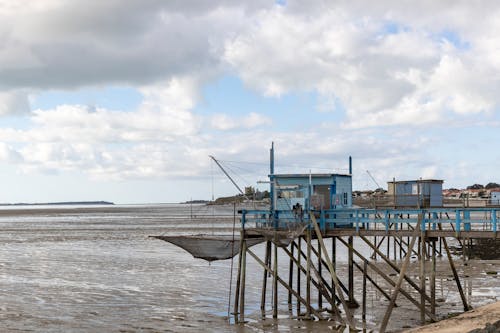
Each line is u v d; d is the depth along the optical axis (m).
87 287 37.56
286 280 39.41
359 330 26.06
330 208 31.09
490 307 26.88
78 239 76.19
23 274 43.31
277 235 28.52
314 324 27.22
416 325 26.72
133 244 68.06
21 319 28.55
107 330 26.55
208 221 126.00
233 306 31.58
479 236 25.16
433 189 41.62
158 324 27.66
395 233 27.06
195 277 41.41
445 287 36.75
